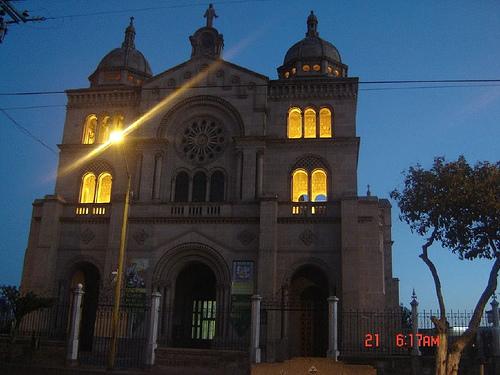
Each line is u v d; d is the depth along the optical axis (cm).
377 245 4219
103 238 4528
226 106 4747
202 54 4953
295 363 2306
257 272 4175
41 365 3288
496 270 2745
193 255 4366
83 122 5016
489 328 3744
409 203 2908
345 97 4716
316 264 4206
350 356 3334
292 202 4341
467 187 2741
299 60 5138
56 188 4834
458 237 2838
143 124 4816
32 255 4659
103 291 4269
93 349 4094
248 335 4050
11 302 3778
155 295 3384
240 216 4334
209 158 4719
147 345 3284
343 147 4550
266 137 4575
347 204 4234
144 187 4594
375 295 4100
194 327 4581
